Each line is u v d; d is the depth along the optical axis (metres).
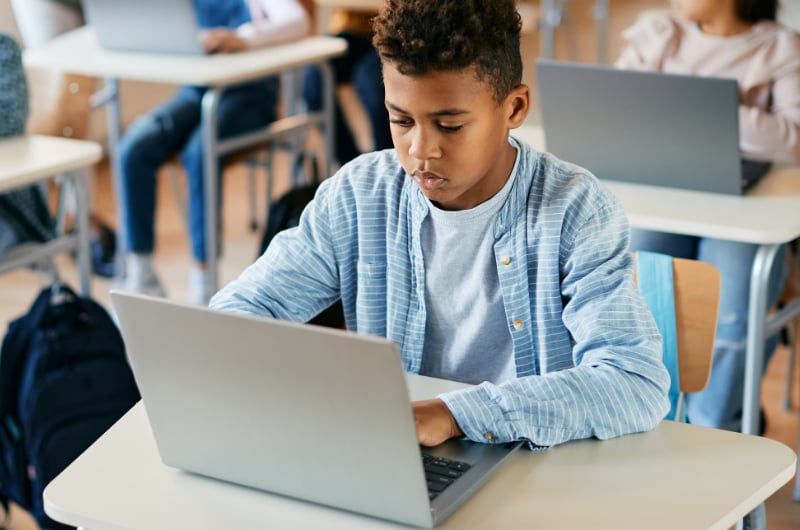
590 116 2.38
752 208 2.23
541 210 1.47
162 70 3.19
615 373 1.34
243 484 1.25
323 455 1.16
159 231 4.35
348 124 4.41
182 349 1.18
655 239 2.53
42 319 2.41
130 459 1.32
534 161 1.49
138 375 1.24
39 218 2.84
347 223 1.59
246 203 4.61
